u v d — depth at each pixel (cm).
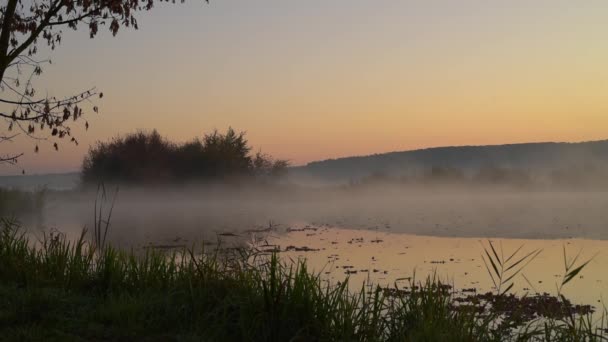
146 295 710
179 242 1734
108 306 669
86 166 3944
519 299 959
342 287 672
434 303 665
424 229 2172
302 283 661
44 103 862
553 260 1382
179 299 700
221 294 707
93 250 888
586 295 993
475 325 636
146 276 804
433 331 587
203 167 4003
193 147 4066
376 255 1512
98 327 605
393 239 1895
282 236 1995
